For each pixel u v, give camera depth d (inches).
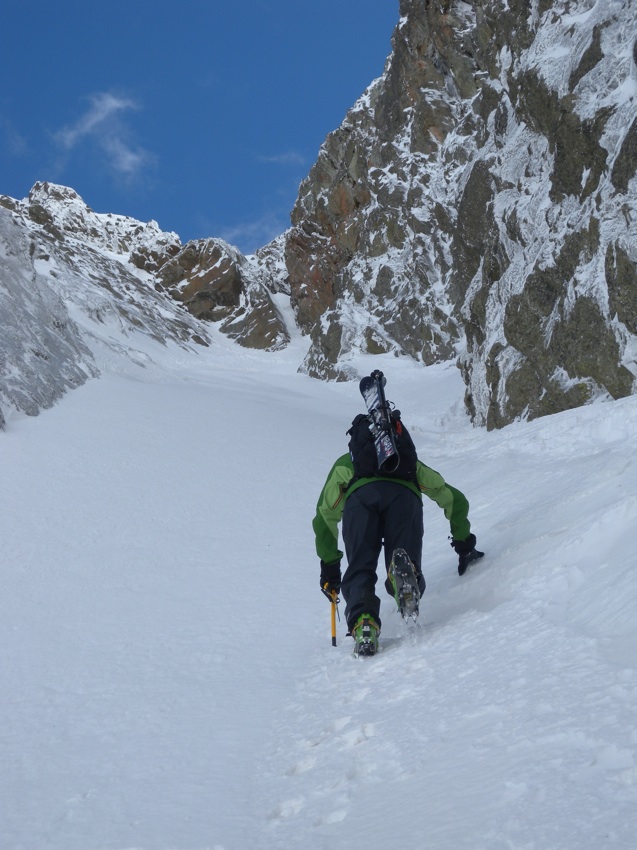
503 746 76.1
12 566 289.3
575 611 111.1
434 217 1405.0
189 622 214.2
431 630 136.7
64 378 588.4
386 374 1298.0
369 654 137.0
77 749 133.9
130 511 358.9
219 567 277.4
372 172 1680.6
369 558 141.3
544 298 496.4
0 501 366.9
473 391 666.2
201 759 117.8
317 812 83.2
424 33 1566.2
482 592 149.1
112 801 107.4
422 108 1541.6
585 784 61.4
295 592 231.8
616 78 454.9
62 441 463.8
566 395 471.5
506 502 240.8
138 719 144.7
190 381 775.1
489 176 677.9
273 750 112.2
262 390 949.8
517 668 98.0
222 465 442.3
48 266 1819.6
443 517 283.6
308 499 382.9
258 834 84.0
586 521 145.3
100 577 274.2
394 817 71.8
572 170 486.9
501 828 59.4
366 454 143.9
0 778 125.2
